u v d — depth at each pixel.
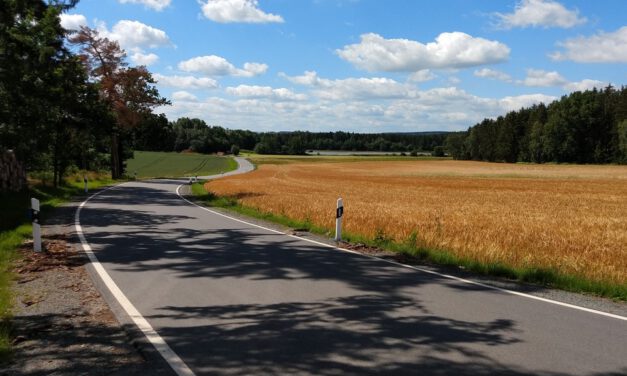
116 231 13.41
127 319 5.73
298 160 130.62
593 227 14.80
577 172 71.88
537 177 61.28
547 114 127.62
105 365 4.40
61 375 4.18
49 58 18.84
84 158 51.03
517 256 9.57
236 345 4.91
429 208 20.73
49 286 7.29
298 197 26.56
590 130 110.12
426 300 6.65
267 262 9.22
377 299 6.68
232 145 174.75
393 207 20.89
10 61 17.12
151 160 113.81
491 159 139.00
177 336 5.16
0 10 16.84
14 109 18.73
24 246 10.65
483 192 35.19
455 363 4.48
